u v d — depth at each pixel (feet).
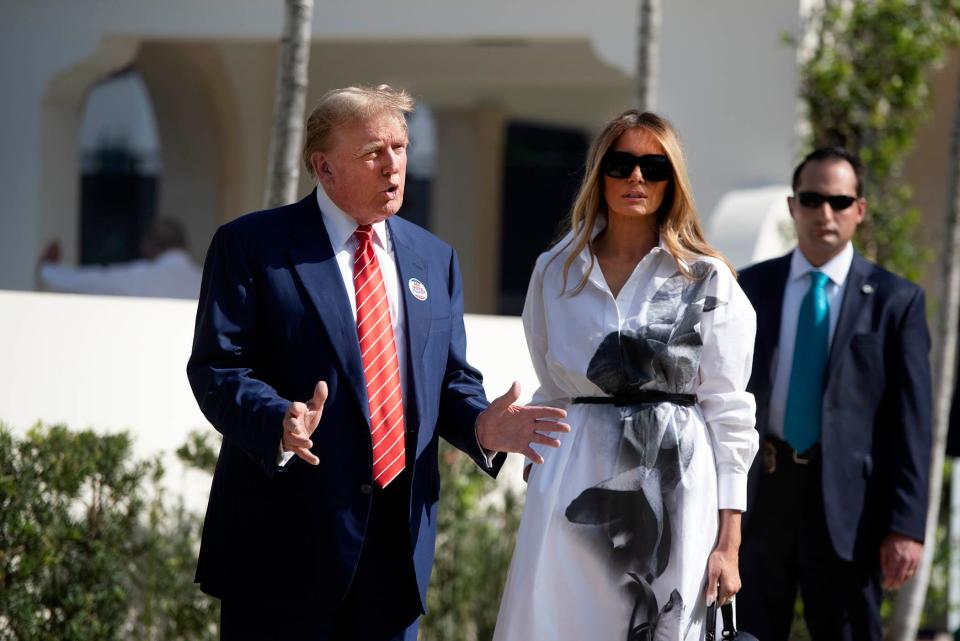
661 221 31.32
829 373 39.22
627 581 30.01
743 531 39.60
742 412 30.50
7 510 38.24
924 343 39.81
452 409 31.01
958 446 50.01
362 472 29.17
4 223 80.69
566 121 140.46
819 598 39.32
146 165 161.79
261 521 29.17
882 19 67.97
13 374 43.88
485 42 74.74
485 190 129.18
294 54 45.09
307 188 80.07
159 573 42.47
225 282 29.35
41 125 79.66
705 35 67.87
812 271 40.32
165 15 76.84
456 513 48.57
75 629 39.45
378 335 29.91
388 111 29.73
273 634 29.12
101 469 40.27
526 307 32.40
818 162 40.45
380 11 72.95
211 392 28.43
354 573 29.01
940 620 69.67
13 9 79.77
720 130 67.56
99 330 45.24
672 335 30.19
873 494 39.37
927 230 85.35
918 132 86.43
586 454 30.53
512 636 30.63
